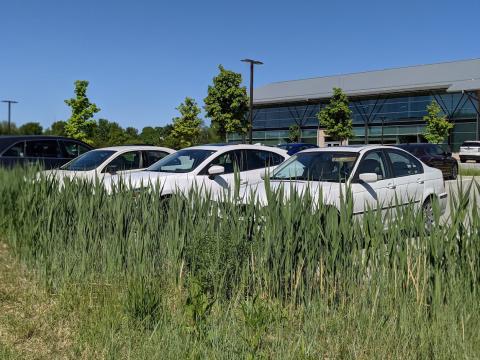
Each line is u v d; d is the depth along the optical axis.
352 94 52.50
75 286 5.03
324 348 3.72
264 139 61.75
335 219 4.18
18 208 7.06
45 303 4.88
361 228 4.22
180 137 37.81
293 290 4.32
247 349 3.56
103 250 5.30
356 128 53.75
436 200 4.00
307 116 57.69
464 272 3.84
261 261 4.43
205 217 4.90
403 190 7.69
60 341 4.08
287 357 3.45
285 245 4.34
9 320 4.42
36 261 5.79
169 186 8.34
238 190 4.78
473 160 33.88
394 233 3.97
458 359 3.31
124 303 4.39
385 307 3.85
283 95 62.22
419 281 3.86
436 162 21.22
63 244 5.70
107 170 10.42
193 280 4.05
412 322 3.69
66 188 6.15
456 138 46.94
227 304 4.41
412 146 21.98
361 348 3.61
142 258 5.00
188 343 3.68
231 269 4.56
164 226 5.24
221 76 34.34
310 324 3.88
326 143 55.53
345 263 4.14
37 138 13.76
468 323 3.61
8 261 6.45
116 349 3.77
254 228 4.56
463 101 46.53
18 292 5.17
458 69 52.28
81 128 29.58
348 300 4.10
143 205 5.25
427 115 47.22
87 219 5.58
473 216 3.87
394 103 51.03
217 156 9.08
